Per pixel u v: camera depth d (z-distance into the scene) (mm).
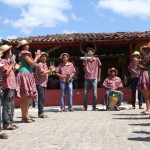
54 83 19281
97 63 14320
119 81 14258
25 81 9344
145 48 9672
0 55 7871
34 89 9477
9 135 7262
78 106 16688
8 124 8070
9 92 7992
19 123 9406
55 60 21703
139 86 11453
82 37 18234
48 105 17734
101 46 20438
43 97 11023
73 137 6836
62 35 20266
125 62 22391
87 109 14648
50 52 20156
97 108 14180
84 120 9961
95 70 14266
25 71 9383
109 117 10703
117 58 22875
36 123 9383
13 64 7977
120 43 18188
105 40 17969
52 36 19969
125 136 6852
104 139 6535
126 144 5984
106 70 23047
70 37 18594
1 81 7773
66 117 11039
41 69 10844
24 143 6273
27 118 9602
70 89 13750
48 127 8461
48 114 12406
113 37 17875
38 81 10930
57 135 7145
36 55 9461
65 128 8203
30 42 18266
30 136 7086
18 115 12242
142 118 10211
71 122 9492
